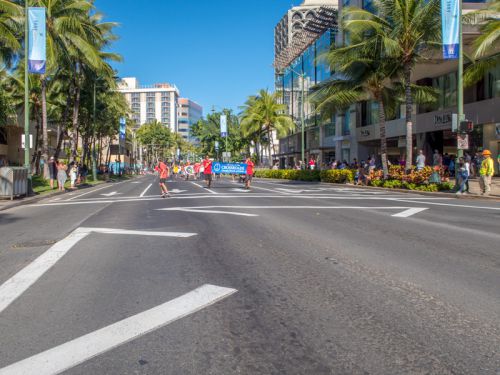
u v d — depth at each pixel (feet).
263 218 35.81
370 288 15.89
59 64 112.57
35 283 17.17
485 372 9.61
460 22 61.87
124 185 114.73
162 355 10.64
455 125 61.98
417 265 19.29
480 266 19.07
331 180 105.19
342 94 84.84
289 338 11.53
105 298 15.10
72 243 25.57
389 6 74.64
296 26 347.15
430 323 12.44
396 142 138.00
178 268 19.15
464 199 56.24
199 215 38.19
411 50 75.41
